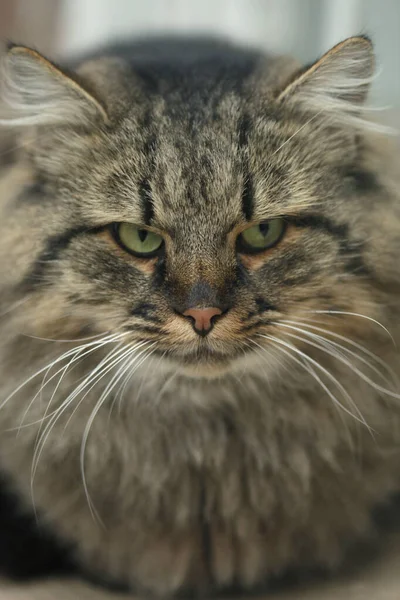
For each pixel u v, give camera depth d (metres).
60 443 0.43
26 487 0.44
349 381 0.43
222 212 0.39
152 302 0.40
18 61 0.41
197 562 0.44
